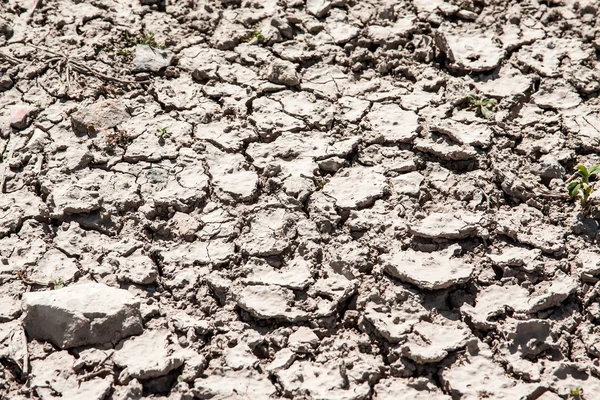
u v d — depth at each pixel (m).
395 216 1.62
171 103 1.74
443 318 1.55
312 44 1.81
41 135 1.69
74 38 1.80
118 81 1.75
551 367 1.53
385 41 1.80
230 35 1.82
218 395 1.50
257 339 1.54
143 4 1.86
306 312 1.55
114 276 1.58
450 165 1.68
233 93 1.75
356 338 1.54
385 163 1.68
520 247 1.60
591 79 1.77
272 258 1.59
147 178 1.66
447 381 1.51
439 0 1.87
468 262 1.59
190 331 1.54
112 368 1.51
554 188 1.66
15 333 1.54
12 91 1.75
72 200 1.63
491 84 1.77
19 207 1.63
